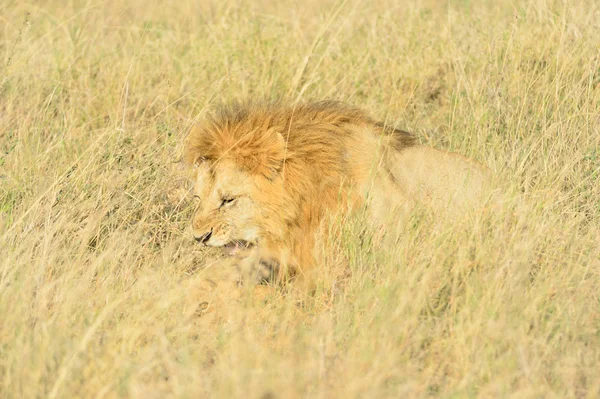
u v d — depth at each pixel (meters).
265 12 19.72
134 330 9.22
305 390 8.32
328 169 11.36
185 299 10.68
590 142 13.42
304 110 11.77
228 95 15.70
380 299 9.80
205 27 18.45
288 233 11.43
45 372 8.44
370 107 15.29
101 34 18.33
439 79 16.38
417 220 11.20
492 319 9.19
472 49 16.19
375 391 7.88
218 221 11.31
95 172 12.88
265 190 11.23
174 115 15.45
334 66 16.47
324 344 9.19
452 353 9.16
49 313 9.96
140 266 11.58
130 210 12.50
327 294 10.94
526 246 10.22
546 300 9.80
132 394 8.14
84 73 16.47
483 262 10.14
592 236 11.36
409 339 9.21
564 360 8.84
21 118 14.68
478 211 10.95
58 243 11.05
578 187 12.34
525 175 12.41
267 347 9.44
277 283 11.28
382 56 16.67
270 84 15.90
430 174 12.07
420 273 10.20
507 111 14.29
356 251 11.06
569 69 14.81
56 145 13.35
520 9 16.94
